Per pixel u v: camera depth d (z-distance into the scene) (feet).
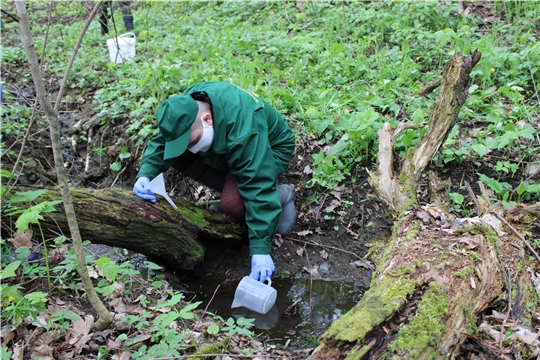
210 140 9.37
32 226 9.25
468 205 10.69
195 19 23.43
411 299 6.73
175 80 14.88
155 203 10.04
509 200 10.66
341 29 18.69
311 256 11.07
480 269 7.30
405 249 7.72
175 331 7.40
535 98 13.50
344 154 11.89
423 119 12.23
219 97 9.53
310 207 11.71
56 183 14.29
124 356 7.11
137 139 14.10
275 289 10.29
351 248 11.03
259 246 9.41
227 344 7.61
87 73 18.30
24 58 21.34
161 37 21.72
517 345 6.49
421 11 17.81
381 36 17.48
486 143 11.11
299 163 12.37
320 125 12.65
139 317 7.93
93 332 7.61
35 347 6.96
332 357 6.06
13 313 6.77
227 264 11.17
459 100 9.85
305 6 21.13
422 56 15.98
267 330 9.12
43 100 5.72
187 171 10.78
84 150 15.75
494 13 18.21
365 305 6.65
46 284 8.62
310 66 15.70
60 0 29.94
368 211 11.32
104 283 8.14
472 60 9.70
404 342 6.13
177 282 10.71
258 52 17.61
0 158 13.20
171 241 10.14
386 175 9.84
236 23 21.74
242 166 9.43
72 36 23.77
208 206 11.62
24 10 5.31
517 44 15.48
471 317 6.69
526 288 7.60
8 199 8.91
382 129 10.56
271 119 10.53
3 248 8.84
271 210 9.41
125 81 16.16
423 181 11.32
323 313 9.60
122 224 9.63
